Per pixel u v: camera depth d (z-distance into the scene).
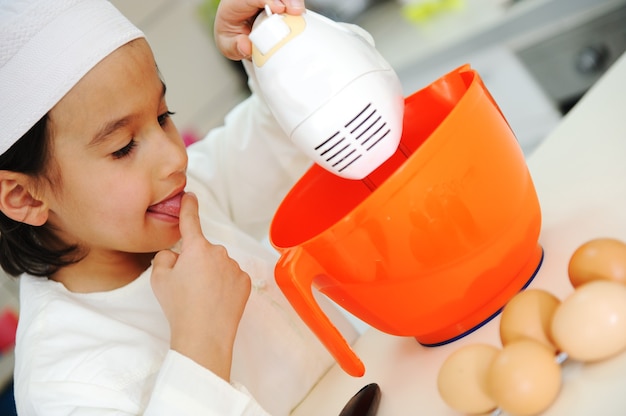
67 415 0.68
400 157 0.68
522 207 0.55
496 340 0.56
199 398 0.62
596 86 0.83
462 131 0.51
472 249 0.53
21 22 0.64
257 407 0.64
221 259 0.71
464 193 0.52
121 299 0.79
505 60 1.57
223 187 1.06
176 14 1.88
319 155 0.54
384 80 0.54
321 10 1.96
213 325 0.67
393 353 0.67
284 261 0.52
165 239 0.74
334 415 0.65
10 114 0.66
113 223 0.70
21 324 0.77
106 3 0.68
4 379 1.56
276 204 1.07
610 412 0.41
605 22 1.44
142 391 0.70
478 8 1.67
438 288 0.55
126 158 0.68
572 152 0.74
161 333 0.77
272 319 0.85
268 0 0.62
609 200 0.62
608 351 0.44
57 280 0.80
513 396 0.44
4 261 0.80
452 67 1.62
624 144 0.68
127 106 0.65
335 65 0.52
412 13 1.88
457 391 0.48
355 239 0.52
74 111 0.65
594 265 0.48
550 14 1.48
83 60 0.64
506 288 0.58
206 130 1.96
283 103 0.53
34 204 0.70
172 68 1.88
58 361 0.71
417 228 0.51
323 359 0.83
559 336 0.45
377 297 0.55
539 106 1.59
